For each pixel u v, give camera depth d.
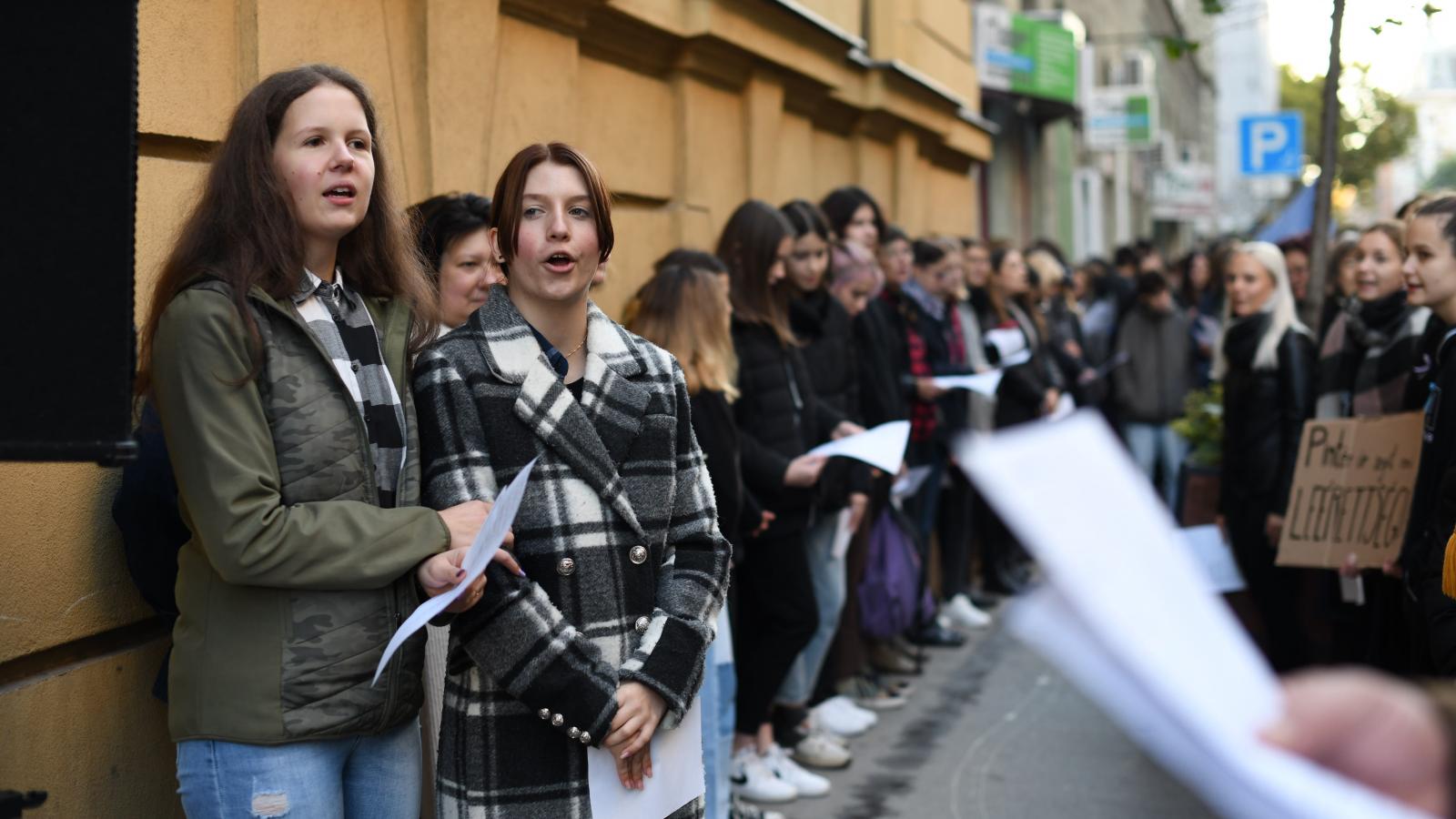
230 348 2.13
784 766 4.66
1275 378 5.21
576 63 4.93
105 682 2.70
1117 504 0.68
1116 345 8.98
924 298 6.57
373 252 2.48
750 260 4.45
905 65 8.71
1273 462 5.21
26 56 1.70
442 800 2.38
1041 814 4.46
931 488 6.77
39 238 1.71
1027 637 0.66
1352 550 4.13
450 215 3.43
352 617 2.20
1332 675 0.69
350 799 2.34
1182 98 36.66
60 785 2.56
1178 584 0.67
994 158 15.74
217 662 2.17
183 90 2.99
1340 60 5.80
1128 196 27.80
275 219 2.24
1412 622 3.46
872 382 5.61
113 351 1.71
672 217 5.83
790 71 6.75
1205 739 0.64
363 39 3.67
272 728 2.14
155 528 2.45
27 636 2.49
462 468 2.34
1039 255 8.80
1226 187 43.84
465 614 2.28
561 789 2.31
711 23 5.71
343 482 2.23
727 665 3.98
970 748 5.22
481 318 2.44
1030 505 0.66
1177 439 8.77
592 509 2.36
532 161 2.46
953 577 7.36
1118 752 5.16
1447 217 3.54
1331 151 5.83
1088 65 18.45
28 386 1.71
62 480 2.59
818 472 4.31
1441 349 3.29
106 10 1.70
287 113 2.29
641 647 2.35
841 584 5.00
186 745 2.21
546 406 2.35
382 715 2.24
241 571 2.09
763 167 6.59
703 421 3.82
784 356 4.46
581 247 2.44
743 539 4.38
